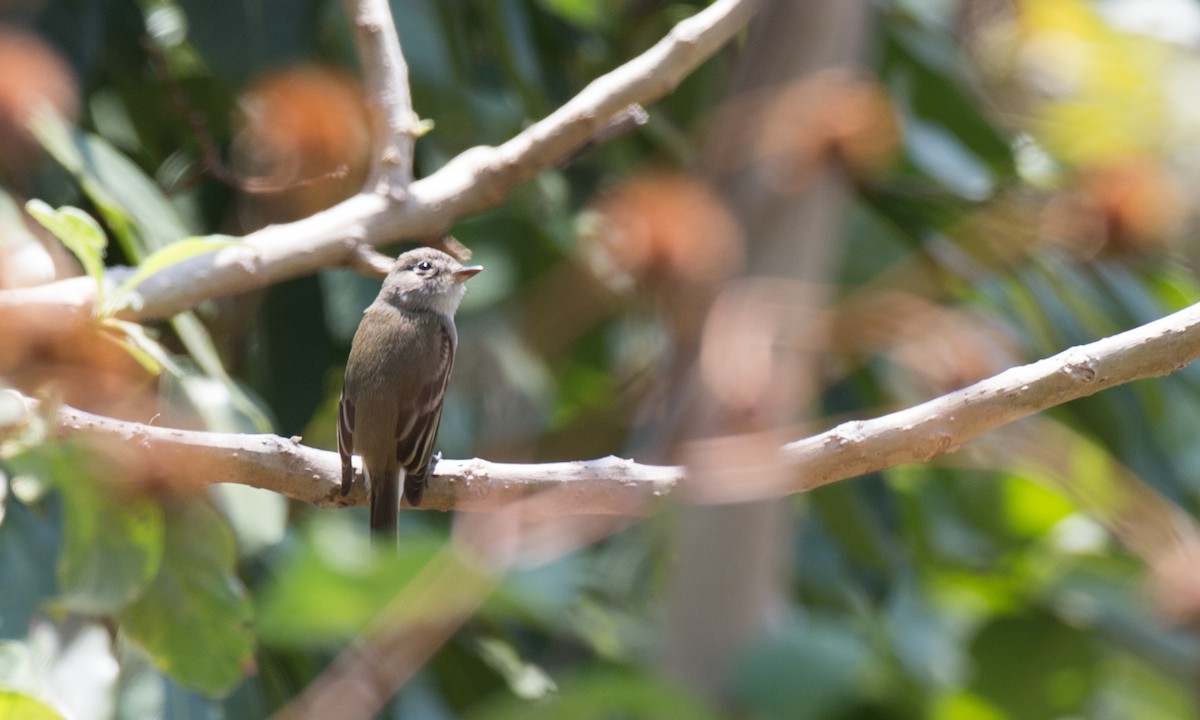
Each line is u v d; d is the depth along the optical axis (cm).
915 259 1030
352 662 362
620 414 1131
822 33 865
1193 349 711
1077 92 1417
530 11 1313
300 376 1145
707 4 1353
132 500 500
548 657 1194
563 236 1252
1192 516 1210
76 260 1048
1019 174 1309
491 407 1340
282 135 955
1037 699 1212
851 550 1206
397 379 926
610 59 1331
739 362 727
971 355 792
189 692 858
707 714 334
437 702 1105
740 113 857
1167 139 1357
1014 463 938
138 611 543
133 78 1207
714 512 686
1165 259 1166
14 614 764
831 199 844
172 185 1213
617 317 1341
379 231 837
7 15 995
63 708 510
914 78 1367
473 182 852
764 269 823
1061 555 1345
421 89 1248
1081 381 714
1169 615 830
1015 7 1486
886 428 716
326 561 267
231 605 547
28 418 557
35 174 986
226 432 817
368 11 861
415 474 779
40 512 736
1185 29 1425
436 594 289
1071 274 1146
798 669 436
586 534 406
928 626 1252
